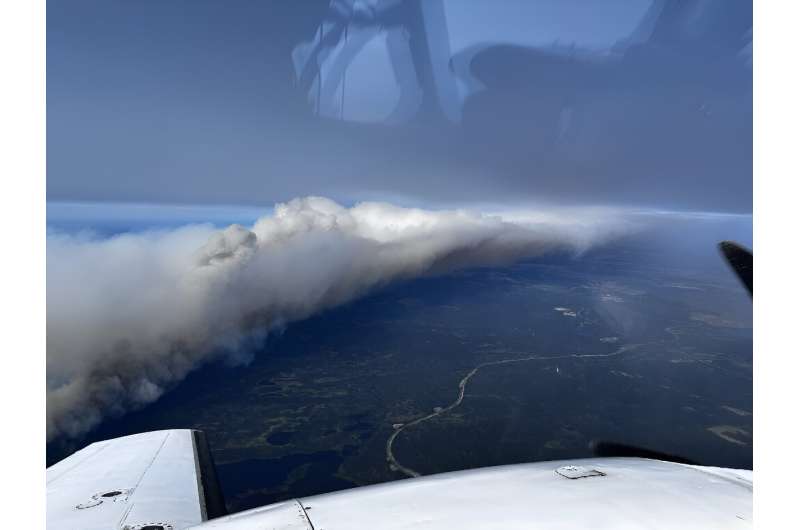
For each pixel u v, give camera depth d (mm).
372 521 3559
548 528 3297
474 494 4008
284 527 3588
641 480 4254
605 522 3359
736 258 4031
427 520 3523
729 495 3830
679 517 3389
